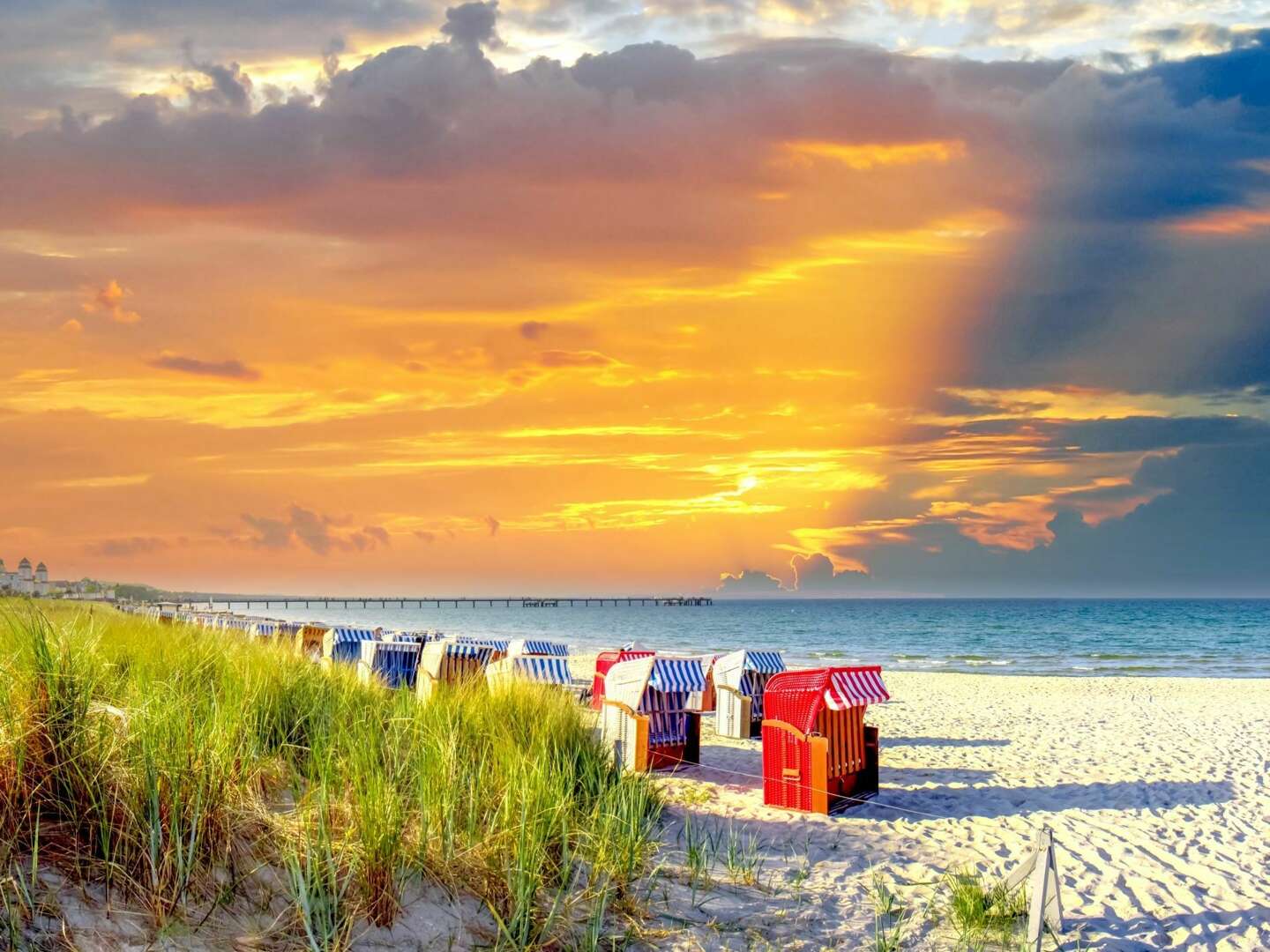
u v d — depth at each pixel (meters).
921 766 12.13
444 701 7.82
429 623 100.81
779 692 9.34
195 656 7.74
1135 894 6.97
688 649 51.31
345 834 4.90
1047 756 13.04
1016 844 8.24
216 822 4.64
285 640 12.09
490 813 5.71
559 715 8.03
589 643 53.75
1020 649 51.50
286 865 4.66
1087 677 29.23
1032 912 5.62
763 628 87.50
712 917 5.66
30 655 5.08
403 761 6.02
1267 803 10.19
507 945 4.74
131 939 3.92
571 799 6.11
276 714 6.79
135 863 4.28
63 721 4.72
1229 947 6.00
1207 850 8.29
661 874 6.21
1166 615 118.88
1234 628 79.62
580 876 5.62
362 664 13.47
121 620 11.80
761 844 7.69
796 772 9.12
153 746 4.68
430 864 5.09
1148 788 10.85
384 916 4.63
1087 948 5.80
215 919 4.25
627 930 5.23
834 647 53.91
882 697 9.80
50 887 3.99
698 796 9.50
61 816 4.39
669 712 11.27
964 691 23.14
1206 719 17.47
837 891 6.54
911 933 5.80
